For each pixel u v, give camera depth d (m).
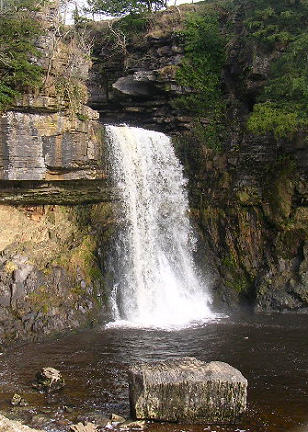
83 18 31.44
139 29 32.34
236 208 24.78
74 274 21.41
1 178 18.98
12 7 20.27
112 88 30.41
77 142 21.02
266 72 25.47
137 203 24.25
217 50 28.62
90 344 17.70
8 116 18.89
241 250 24.50
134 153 24.27
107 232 23.33
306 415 12.10
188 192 26.38
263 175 24.42
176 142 26.67
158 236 24.72
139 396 11.52
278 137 23.06
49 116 20.09
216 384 11.60
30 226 21.55
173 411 11.55
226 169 25.58
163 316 21.95
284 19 25.66
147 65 30.41
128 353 16.67
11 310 18.78
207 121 27.41
